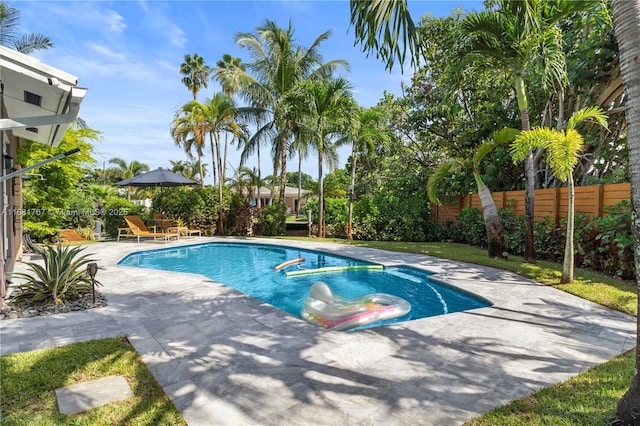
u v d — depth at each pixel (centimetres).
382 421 255
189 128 2048
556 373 331
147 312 507
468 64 880
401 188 1614
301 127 1644
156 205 1742
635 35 222
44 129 713
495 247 962
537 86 958
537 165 1235
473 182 1327
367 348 388
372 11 336
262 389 300
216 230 1788
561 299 592
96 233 1600
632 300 561
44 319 468
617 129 1105
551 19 772
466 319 493
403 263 940
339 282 842
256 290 785
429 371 335
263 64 1703
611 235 718
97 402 276
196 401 281
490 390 299
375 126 1591
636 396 232
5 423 247
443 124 1581
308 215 1797
